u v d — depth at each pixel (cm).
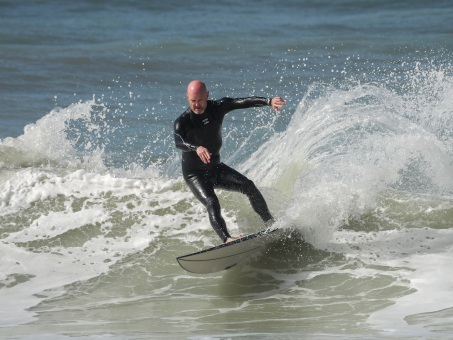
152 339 2158
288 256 2856
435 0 9769
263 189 3166
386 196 3216
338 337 2131
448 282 2597
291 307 2503
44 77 6250
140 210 3228
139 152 4325
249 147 4356
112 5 9731
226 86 5891
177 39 7719
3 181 3578
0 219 3231
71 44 7506
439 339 2055
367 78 5878
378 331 2192
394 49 7050
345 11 9356
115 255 2977
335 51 7031
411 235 2956
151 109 5300
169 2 10000
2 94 5722
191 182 2817
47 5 9600
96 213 3228
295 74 6162
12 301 2645
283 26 8438
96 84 6075
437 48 7050
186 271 2852
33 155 3928
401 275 2672
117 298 2658
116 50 7181
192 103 2694
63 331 2288
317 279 2709
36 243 3075
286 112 5041
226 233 2719
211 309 2522
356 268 2753
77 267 2905
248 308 2516
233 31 8169
